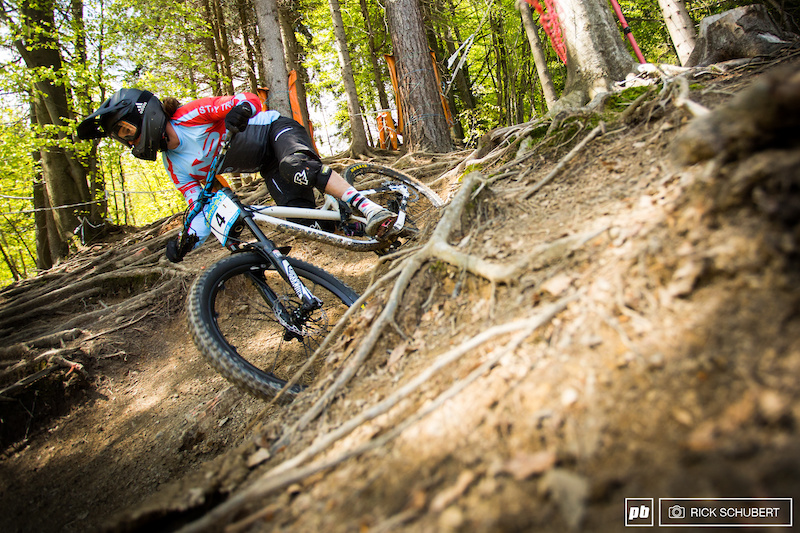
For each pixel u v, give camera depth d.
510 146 3.79
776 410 0.89
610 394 1.12
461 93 14.17
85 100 8.83
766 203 1.08
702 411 0.97
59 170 8.77
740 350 1.02
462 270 1.98
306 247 4.93
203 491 1.52
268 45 6.87
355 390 1.84
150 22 9.62
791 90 0.97
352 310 2.24
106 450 3.30
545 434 1.12
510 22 11.16
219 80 11.88
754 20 3.31
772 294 1.04
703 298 1.17
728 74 3.03
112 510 2.78
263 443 1.81
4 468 3.44
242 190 7.11
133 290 5.41
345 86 8.25
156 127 2.63
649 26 11.89
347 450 1.46
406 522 1.06
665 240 1.36
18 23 8.23
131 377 4.08
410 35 7.13
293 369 3.00
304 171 2.88
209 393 3.45
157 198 17.88
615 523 0.87
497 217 2.37
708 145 1.19
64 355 4.06
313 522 1.22
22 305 5.34
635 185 1.92
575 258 1.62
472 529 0.96
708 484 0.85
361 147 8.16
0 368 4.15
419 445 1.28
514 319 1.55
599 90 3.59
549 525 0.91
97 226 8.91
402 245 3.17
